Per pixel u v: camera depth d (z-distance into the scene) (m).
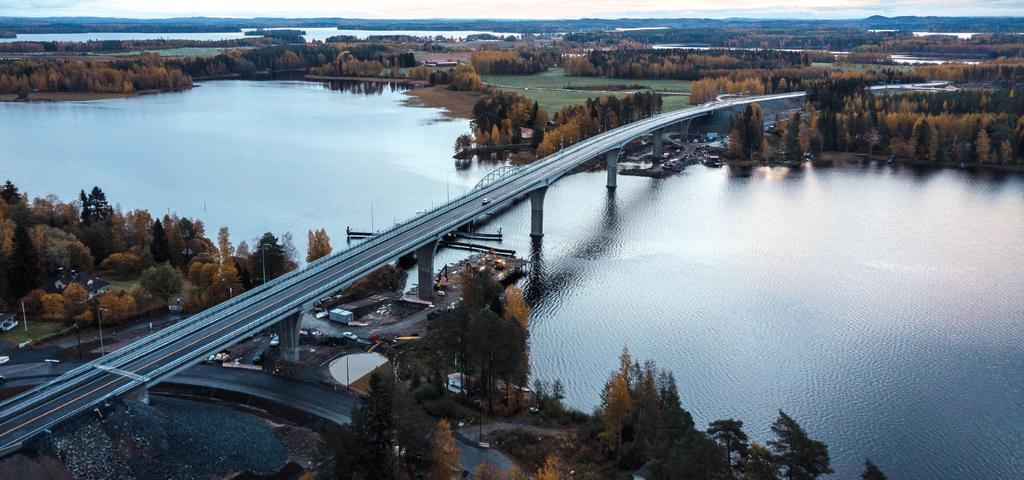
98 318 130.38
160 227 164.12
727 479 75.44
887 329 140.12
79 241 157.88
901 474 98.50
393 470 84.50
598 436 95.44
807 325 142.12
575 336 137.12
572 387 118.88
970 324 142.12
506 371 105.69
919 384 120.31
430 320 136.25
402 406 86.19
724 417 111.38
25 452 81.06
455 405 105.25
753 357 129.38
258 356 119.25
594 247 191.38
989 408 113.19
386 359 121.31
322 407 105.00
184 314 137.25
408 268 172.88
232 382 111.50
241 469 89.38
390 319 139.25
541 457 93.62
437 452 84.25
